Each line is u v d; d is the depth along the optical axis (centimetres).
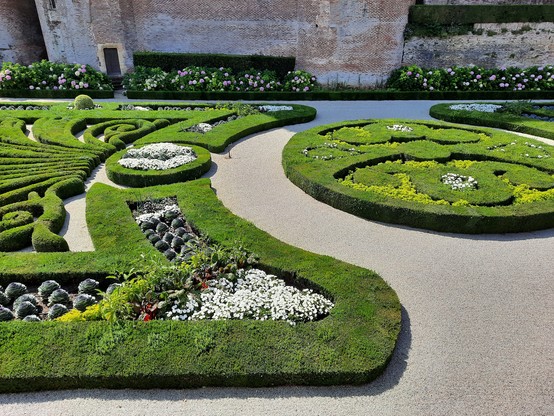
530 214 680
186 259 550
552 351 442
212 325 439
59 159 920
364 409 375
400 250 634
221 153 1056
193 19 2009
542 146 1023
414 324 479
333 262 560
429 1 2058
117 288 468
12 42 2078
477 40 1953
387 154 947
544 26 1925
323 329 441
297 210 762
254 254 566
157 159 918
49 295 499
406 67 1884
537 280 561
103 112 1345
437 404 379
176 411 371
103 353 404
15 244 615
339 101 1772
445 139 1064
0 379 380
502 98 1803
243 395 390
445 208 697
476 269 585
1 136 1058
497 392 392
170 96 1759
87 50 1978
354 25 1848
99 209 698
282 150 1048
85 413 368
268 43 2028
